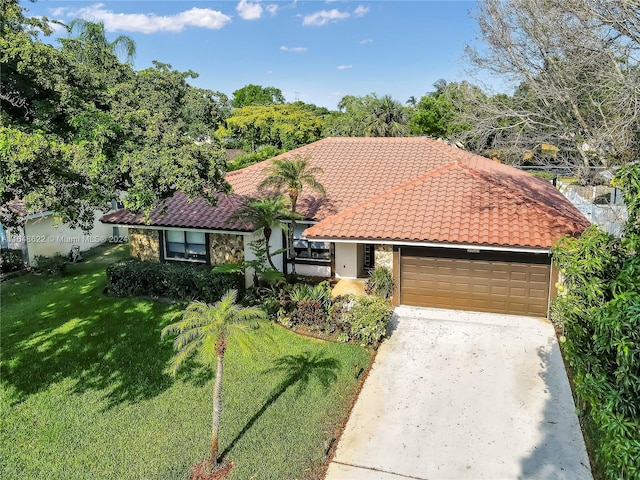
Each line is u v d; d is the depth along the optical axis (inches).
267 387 486.0
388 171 881.5
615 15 566.9
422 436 406.9
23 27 459.8
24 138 382.3
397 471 366.3
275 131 2217.0
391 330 618.5
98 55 631.2
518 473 359.9
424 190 740.0
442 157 914.1
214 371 523.8
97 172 419.8
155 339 613.0
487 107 711.1
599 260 323.3
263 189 847.7
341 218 703.7
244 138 2258.9
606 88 606.9
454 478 357.4
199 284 736.3
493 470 364.2
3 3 430.0
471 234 621.0
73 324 670.5
